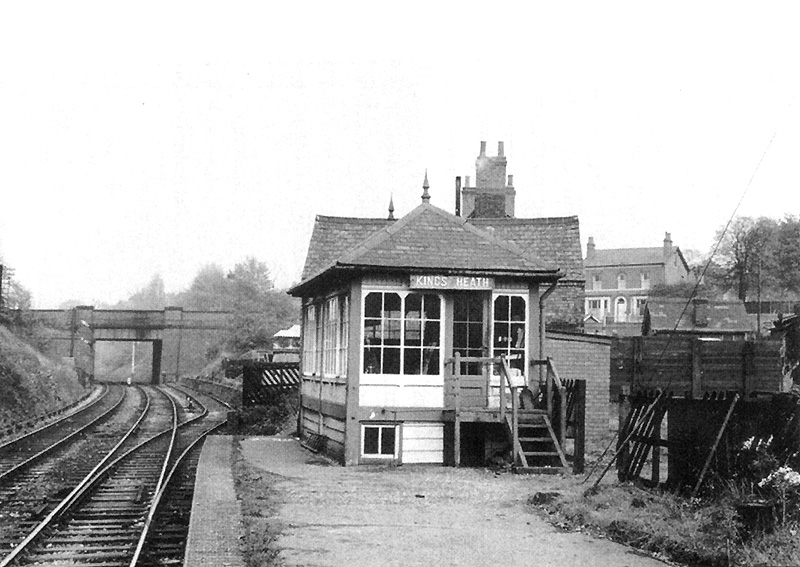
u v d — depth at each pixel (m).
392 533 11.13
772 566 8.55
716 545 9.42
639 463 13.92
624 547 10.40
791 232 73.69
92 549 11.07
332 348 20.59
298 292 24.19
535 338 18.94
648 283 103.44
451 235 18.95
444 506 13.15
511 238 27.64
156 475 18.11
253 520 11.69
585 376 24.12
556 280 19.02
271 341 68.56
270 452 20.81
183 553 11.02
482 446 18.52
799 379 13.39
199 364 72.56
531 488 14.92
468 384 18.53
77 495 14.38
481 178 31.70
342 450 18.84
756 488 10.98
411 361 18.50
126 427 31.06
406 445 18.23
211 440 23.94
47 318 68.75
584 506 12.29
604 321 91.69
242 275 73.44
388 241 18.50
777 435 11.59
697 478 12.40
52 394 39.91
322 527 11.45
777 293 72.50
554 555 9.98
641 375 13.13
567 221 27.77
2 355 35.06
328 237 25.77
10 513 13.79
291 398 30.89
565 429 17.81
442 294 18.67
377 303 18.42
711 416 12.48
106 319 72.00
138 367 111.06
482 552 10.11
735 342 12.23
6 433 26.80
